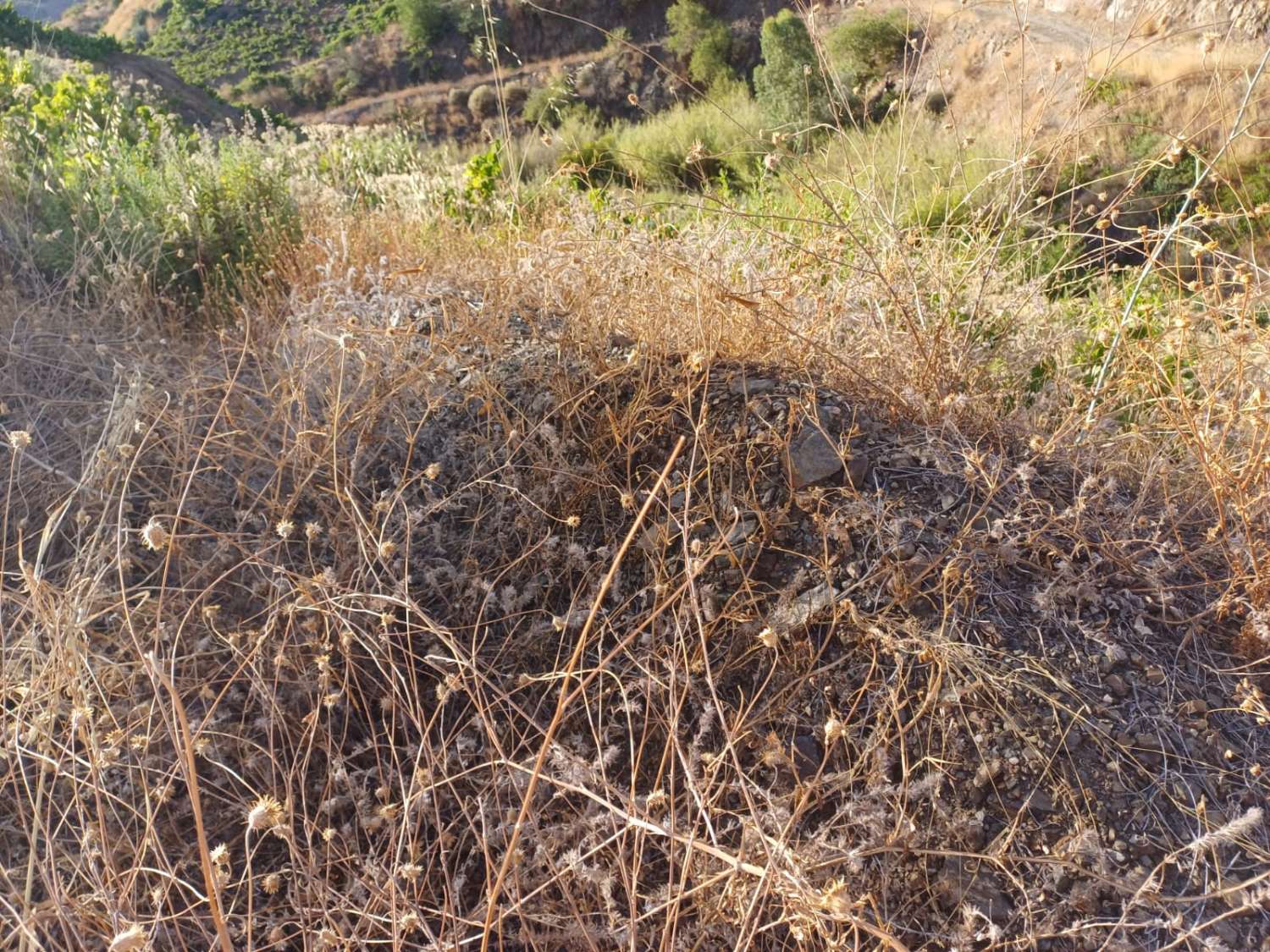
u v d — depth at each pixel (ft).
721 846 5.94
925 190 13.73
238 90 103.81
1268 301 8.83
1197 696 6.33
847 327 9.52
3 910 5.69
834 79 11.60
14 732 6.37
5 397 9.92
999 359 9.86
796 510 7.61
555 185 15.29
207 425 9.59
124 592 6.37
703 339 8.68
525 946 5.69
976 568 6.97
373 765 6.93
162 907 5.89
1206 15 28.37
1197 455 7.45
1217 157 9.18
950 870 5.64
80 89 20.01
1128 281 10.70
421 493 8.71
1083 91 10.27
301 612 7.54
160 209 14.21
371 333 9.27
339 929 5.57
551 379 9.20
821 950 5.27
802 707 6.55
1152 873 5.16
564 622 6.89
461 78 91.61
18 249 12.64
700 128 29.60
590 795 5.25
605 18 76.38
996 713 6.17
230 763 6.98
